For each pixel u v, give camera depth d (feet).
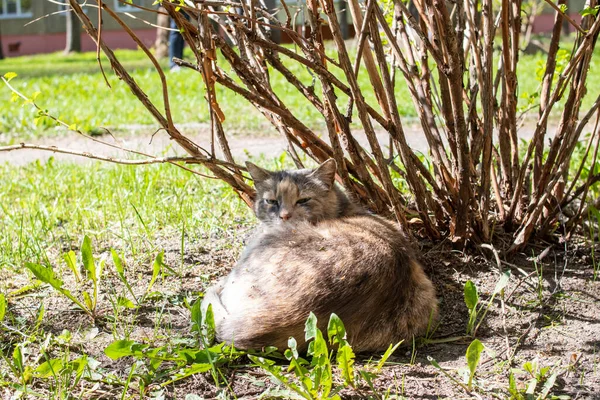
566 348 11.05
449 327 11.94
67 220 18.42
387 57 15.83
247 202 15.43
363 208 14.58
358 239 11.51
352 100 12.80
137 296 12.87
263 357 10.41
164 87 12.11
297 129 13.82
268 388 9.75
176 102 44.29
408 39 14.43
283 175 14.75
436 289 13.11
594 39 13.38
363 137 29.14
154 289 13.21
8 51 119.55
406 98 40.47
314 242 11.35
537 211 13.76
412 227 14.74
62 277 13.88
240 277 11.44
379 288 10.73
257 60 13.97
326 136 30.17
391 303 10.87
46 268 11.43
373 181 14.37
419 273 12.02
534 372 9.91
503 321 11.85
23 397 9.57
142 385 9.55
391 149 15.05
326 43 56.75
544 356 10.82
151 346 11.04
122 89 51.88
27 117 37.65
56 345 11.05
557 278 13.39
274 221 14.28
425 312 11.54
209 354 9.75
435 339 11.53
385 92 13.37
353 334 10.52
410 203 15.89
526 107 20.04
